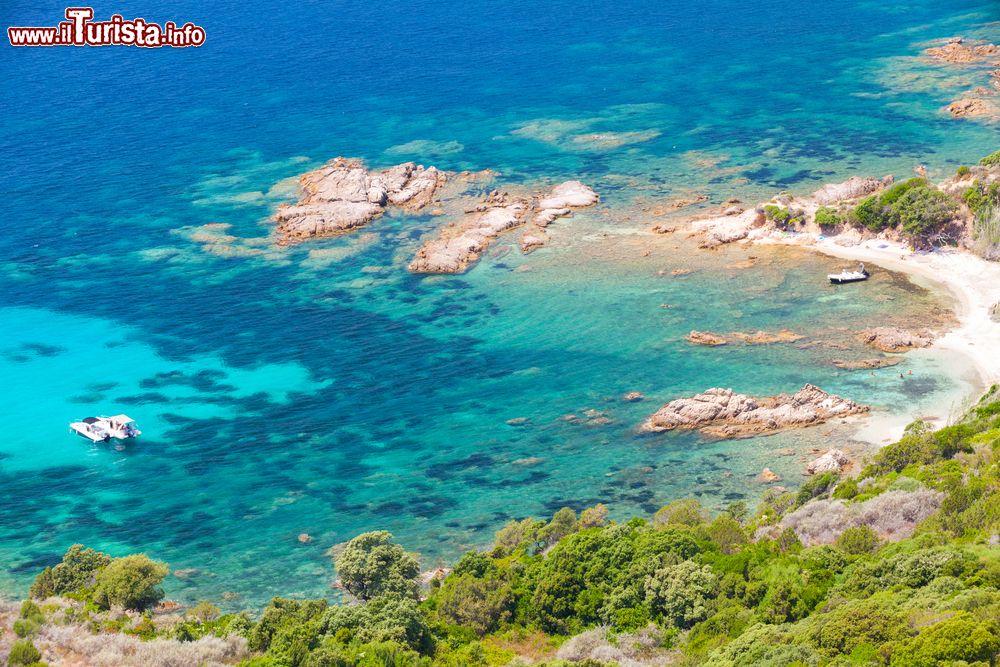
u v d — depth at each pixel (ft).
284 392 474.49
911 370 438.81
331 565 358.02
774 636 225.56
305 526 381.40
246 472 418.10
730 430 411.54
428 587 328.90
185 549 372.58
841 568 263.49
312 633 266.16
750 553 280.31
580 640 259.80
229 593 343.87
